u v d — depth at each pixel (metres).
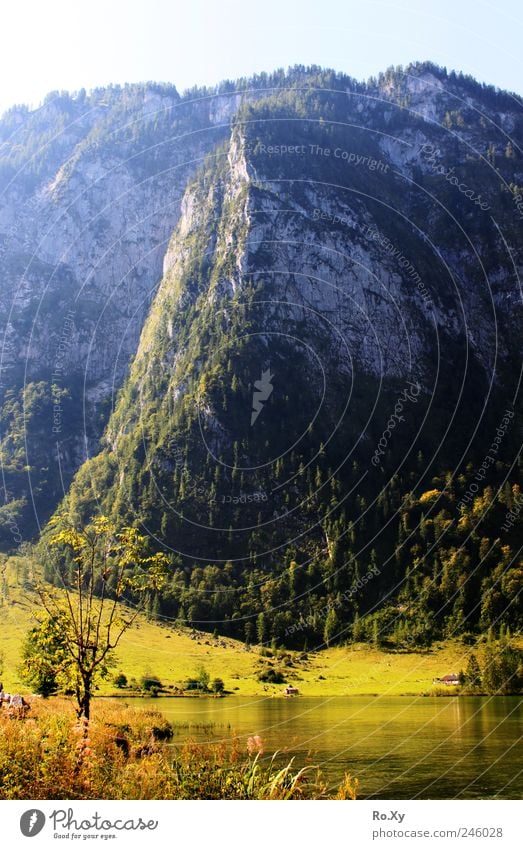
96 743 21.11
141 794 18.94
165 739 32.19
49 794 18.20
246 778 20.73
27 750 18.94
